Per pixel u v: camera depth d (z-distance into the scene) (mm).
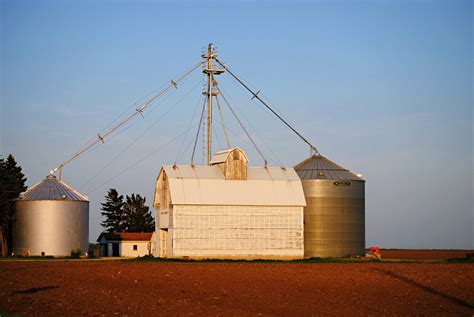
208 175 103375
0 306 49969
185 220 98375
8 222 112688
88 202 114438
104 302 52062
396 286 64750
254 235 100875
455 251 178750
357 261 101125
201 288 61719
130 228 184750
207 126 114625
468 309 50406
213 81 115438
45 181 114625
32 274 74625
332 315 46875
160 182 107000
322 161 113750
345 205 109750
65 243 110312
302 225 103250
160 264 89125
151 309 48688
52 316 45750
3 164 113188
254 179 104500
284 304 51781
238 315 46188
